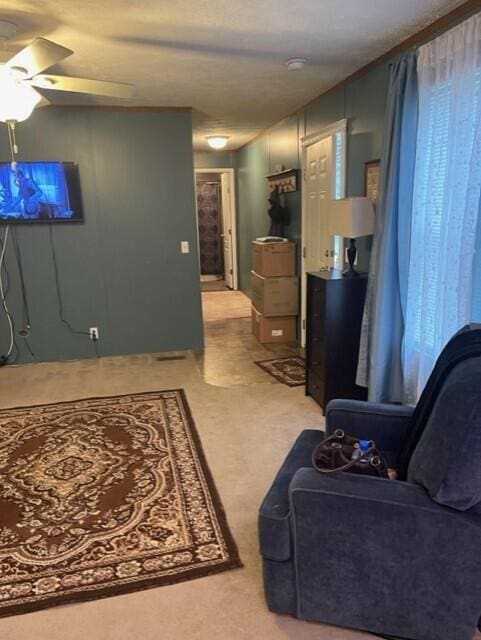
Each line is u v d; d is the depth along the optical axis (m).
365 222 3.09
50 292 4.62
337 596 1.53
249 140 6.79
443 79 2.44
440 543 1.37
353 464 1.57
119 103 4.25
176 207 4.71
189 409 3.42
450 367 1.58
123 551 1.99
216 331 5.80
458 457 1.30
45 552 2.00
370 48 2.90
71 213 4.48
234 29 2.54
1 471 2.62
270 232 5.65
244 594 1.76
